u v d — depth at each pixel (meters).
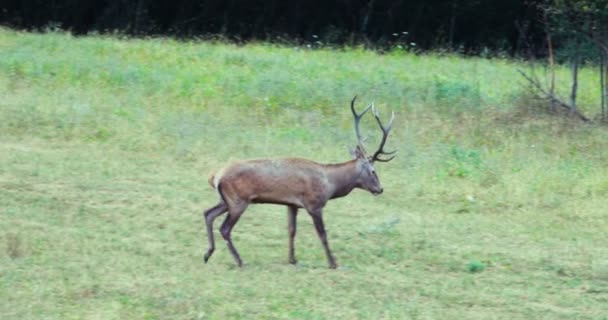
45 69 35.69
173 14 63.06
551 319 18.00
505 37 64.06
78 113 30.23
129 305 17.34
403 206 24.80
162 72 36.91
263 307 17.59
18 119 29.30
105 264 19.53
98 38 46.25
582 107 36.94
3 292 17.64
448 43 61.97
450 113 33.78
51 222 22.06
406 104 34.50
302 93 34.78
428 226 23.31
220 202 19.98
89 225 22.08
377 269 20.34
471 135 31.19
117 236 21.45
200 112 31.98
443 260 21.09
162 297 17.78
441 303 18.52
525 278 20.23
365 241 22.12
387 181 26.39
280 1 63.78
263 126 31.16
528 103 35.19
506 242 22.48
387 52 50.41
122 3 60.47
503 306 18.55
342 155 28.36
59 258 19.73
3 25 58.22
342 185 20.41
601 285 20.00
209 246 19.89
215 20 63.09
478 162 27.89
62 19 60.59
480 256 21.42
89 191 24.25
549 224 23.83
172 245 21.16
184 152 27.58
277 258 20.75
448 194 25.64
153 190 24.69
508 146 30.09
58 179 24.89
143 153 27.67
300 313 17.33
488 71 44.16
